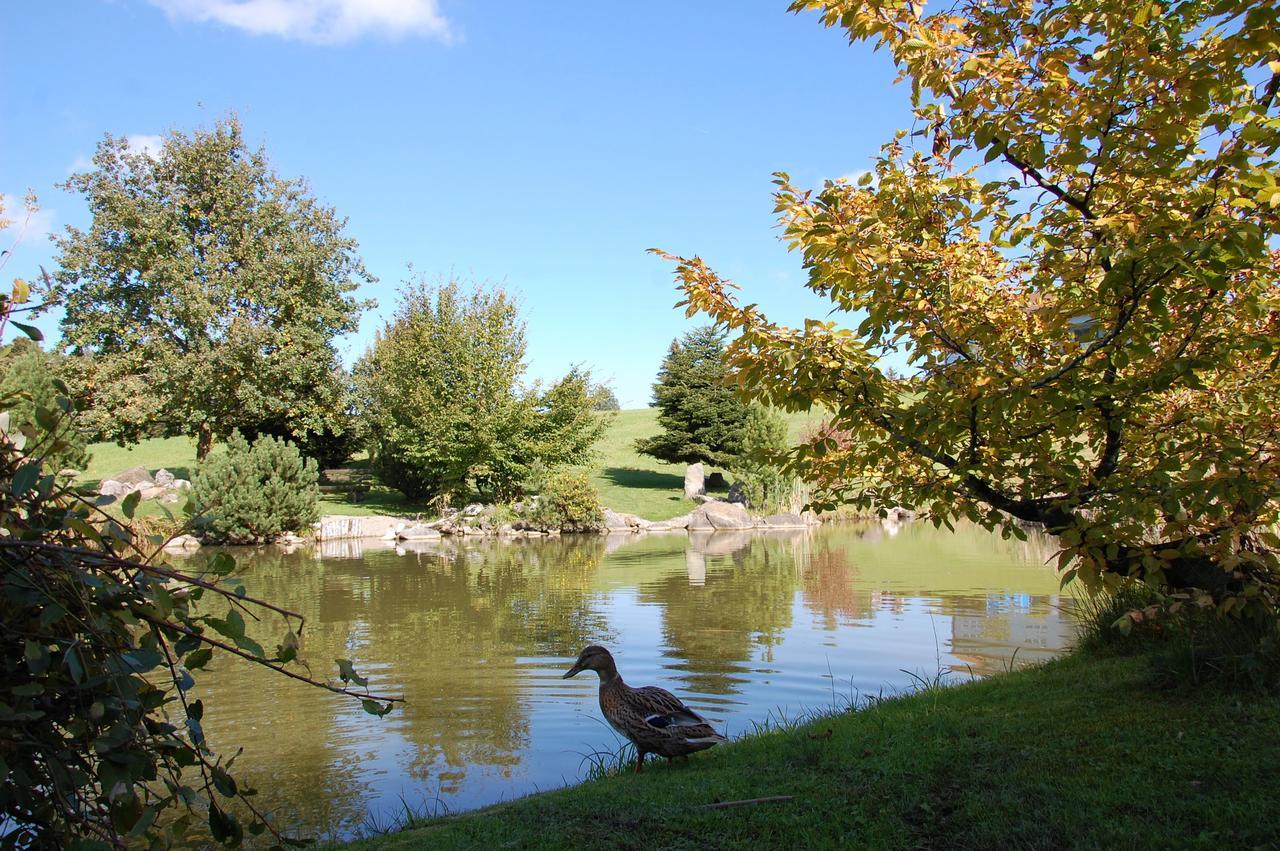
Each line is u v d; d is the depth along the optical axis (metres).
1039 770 4.99
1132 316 4.76
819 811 4.79
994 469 5.74
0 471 3.19
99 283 38.34
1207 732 5.21
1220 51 4.32
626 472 54.78
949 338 5.55
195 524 3.59
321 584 20.17
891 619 14.17
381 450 42.44
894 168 5.75
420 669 11.41
